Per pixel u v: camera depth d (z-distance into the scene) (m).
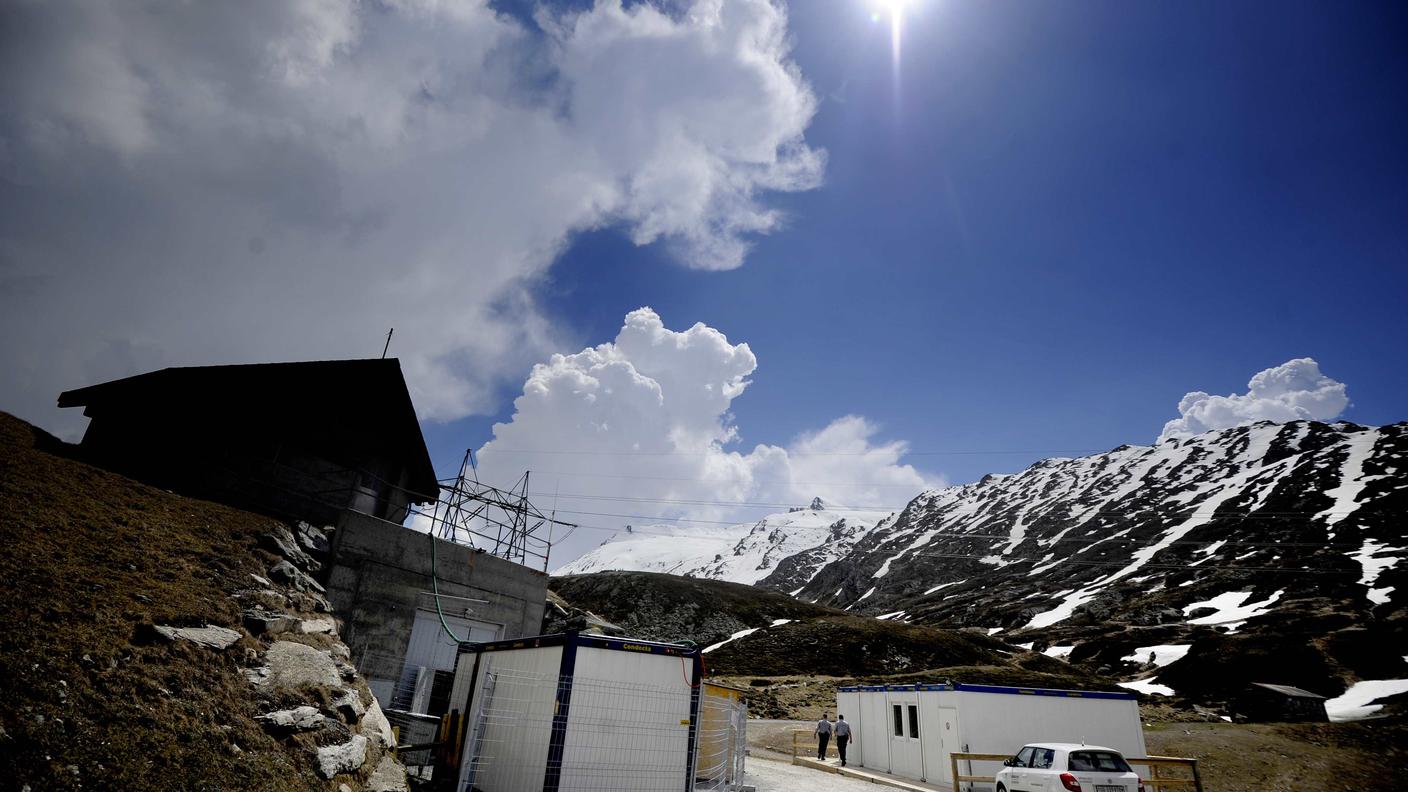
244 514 16.02
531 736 11.21
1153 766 19.12
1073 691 24.02
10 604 8.40
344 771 9.37
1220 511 156.88
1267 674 58.88
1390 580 86.12
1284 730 32.06
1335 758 27.70
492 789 11.45
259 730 8.87
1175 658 71.62
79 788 6.48
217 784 7.52
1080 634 95.88
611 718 11.26
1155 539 152.62
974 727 22.80
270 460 18.95
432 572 19.08
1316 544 112.81
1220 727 34.16
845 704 29.84
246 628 11.04
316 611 13.98
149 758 7.32
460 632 19.73
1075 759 14.95
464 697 13.69
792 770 23.56
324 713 10.12
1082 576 140.00
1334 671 57.84
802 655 80.19
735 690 16.23
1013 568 171.88
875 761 27.05
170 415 18.06
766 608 117.81
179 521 13.91
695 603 116.69
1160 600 104.12
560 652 11.38
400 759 11.65
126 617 9.42
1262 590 96.38
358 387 21.98
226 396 18.69
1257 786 25.31
